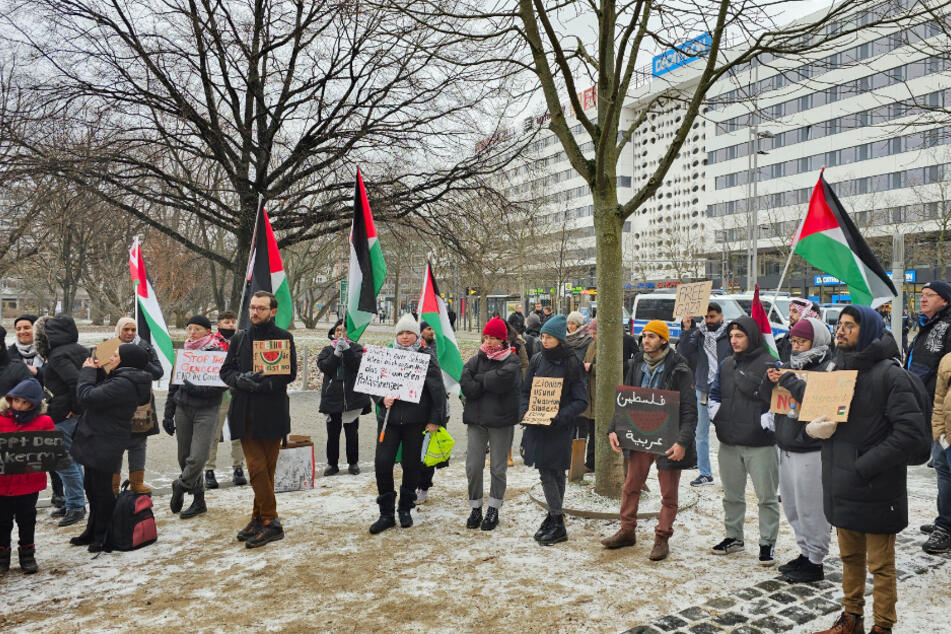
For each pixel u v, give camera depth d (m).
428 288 7.04
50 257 24.16
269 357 4.96
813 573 4.19
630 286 51.75
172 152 12.09
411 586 4.17
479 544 5.01
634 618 3.68
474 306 55.47
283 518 5.75
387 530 5.39
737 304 20.31
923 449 3.18
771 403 4.20
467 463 5.45
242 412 4.98
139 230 13.59
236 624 3.65
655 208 67.88
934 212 36.59
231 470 7.67
